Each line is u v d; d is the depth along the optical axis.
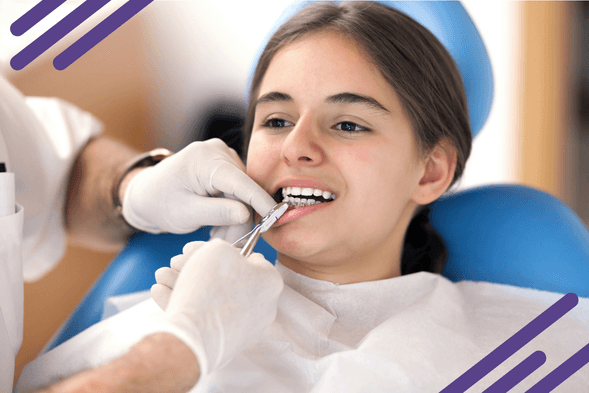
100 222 1.19
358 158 0.78
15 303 0.79
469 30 1.03
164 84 2.35
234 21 2.28
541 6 2.21
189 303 0.54
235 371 0.70
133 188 1.01
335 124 0.81
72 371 0.57
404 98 0.84
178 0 2.29
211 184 0.86
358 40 0.82
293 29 0.86
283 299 0.83
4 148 0.92
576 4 2.23
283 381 0.72
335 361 0.71
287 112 0.83
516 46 2.25
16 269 0.79
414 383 0.69
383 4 0.94
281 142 0.82
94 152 1.26
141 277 1.06
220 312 0.55
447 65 0.96
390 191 0.82
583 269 0.99
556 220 1.05
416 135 0.86
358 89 0.79
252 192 0.81
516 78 2.28
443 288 0.92
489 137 2.30
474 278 1.07
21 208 0.84
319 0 0.93
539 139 2.32
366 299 0.88
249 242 0.70
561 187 2.39
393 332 0.76
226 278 0.58
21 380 0.76
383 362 0.71
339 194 0.79
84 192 1.20
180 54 2.32
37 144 1.14
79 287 2.00
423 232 1.08
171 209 0.91
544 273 1.01
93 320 1.01
